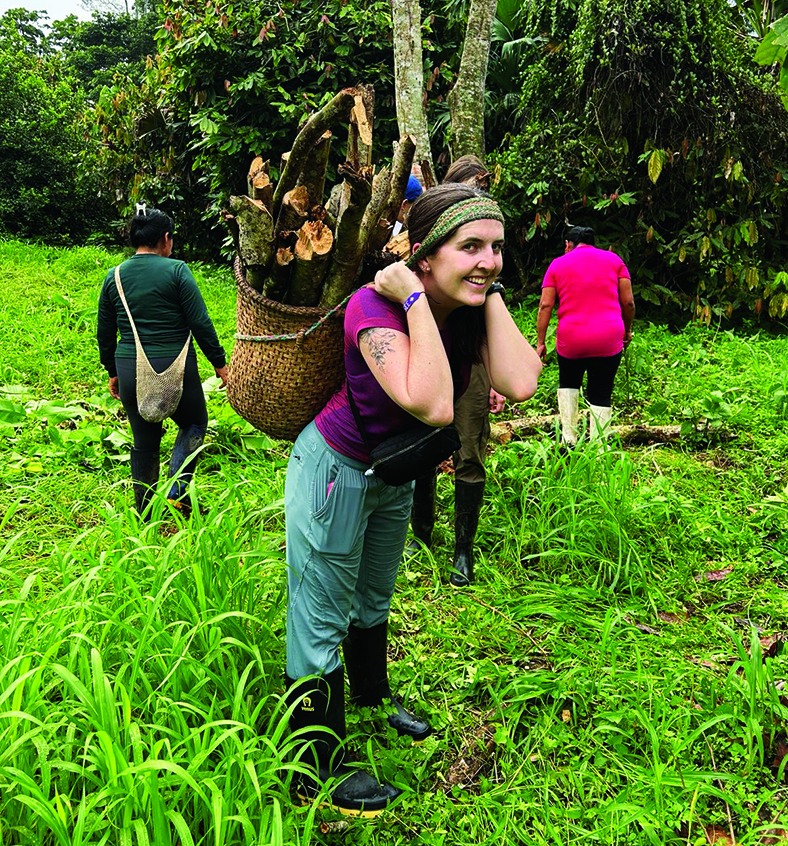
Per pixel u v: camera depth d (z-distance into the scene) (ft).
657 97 25.40
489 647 9.85
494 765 8.05
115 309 12.72
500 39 32.45
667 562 11.89
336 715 7.47
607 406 16.58
